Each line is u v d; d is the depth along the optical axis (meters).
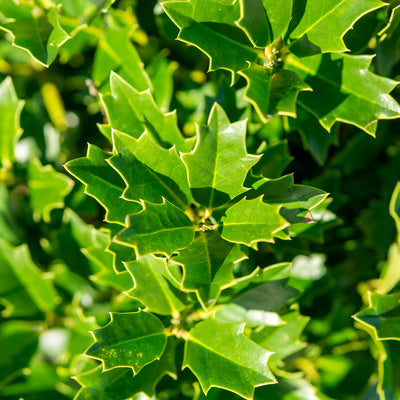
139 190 0.72
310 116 0.78
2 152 0.82
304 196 0.72
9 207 0.83
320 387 0.84
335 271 0.85
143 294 0.75
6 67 0.87
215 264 0.72
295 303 0.78
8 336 0.83
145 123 0.75
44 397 0.82
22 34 0.74
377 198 0.85
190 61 0.82
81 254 0.81
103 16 0.80
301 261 0.81
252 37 0.72
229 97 0.79
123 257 0.74
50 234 0.84
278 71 0.73
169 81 0.81
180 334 0.75
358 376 0.84
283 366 0.82
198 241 0.72
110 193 0.73
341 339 0.84
